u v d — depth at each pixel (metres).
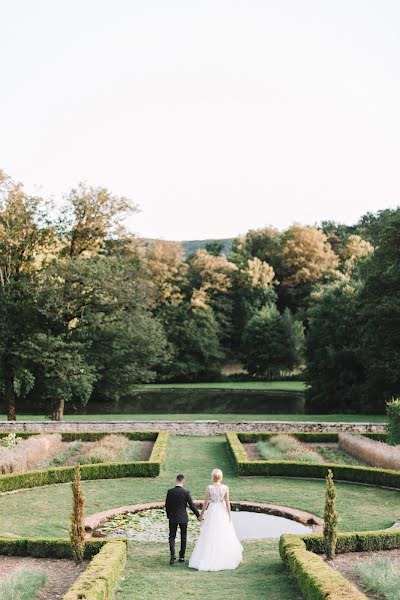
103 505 17.31
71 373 34.81
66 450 26.20
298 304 83.12
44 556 12.12
